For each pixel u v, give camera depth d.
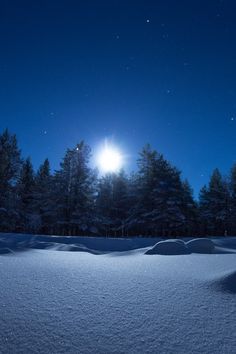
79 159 34.78
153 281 4.52
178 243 9.68
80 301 3.56
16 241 13.75
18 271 5.04
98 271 5.31
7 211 31.14
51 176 37.12
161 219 32.28
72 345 2.56
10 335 2.67
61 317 3.07
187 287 4.17
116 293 3.91
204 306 3.49
